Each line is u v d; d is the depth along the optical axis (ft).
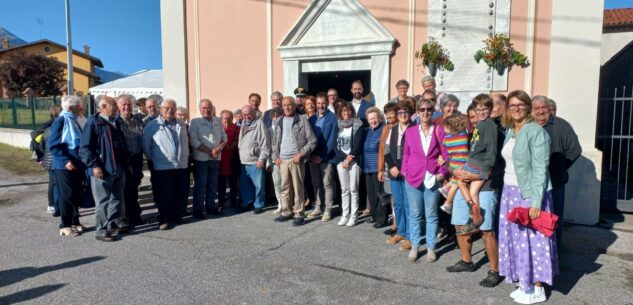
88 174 16.80
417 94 21.61
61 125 16.97
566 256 14.87
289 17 25.46
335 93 21.35
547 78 19.86
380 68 23.07
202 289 12.21
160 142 17.95
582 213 18.67
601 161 18.28
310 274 13.25
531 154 11.04
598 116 22.53
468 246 13.24
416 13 22.22
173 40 28.53
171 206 18.75
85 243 16.34
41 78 109.70
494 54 20.27
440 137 13.58
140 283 12.63
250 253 15.14
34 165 36.55
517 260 11.45
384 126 17.29
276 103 21.02
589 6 18.39
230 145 21.42
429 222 14.19
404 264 14.08
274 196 23.17
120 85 50.75
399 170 15.40
